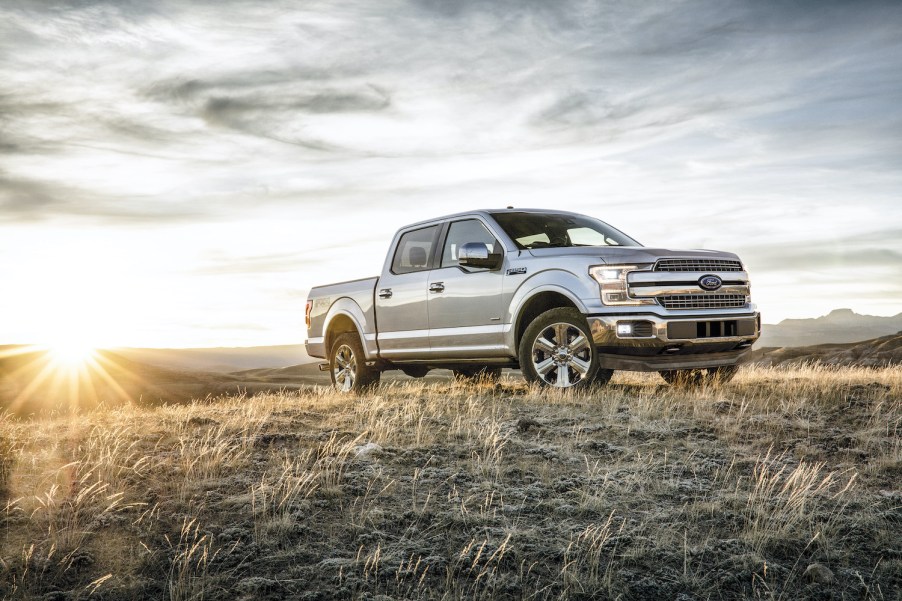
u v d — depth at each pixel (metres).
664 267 8.06
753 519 4.53
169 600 3.49
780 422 6.89
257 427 6.71
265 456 5.69
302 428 6.89
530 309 8.84
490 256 8.75
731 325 8.34
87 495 4.72
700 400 7.86
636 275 7.95
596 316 8.00
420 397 8.80
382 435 6.29
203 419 7.25
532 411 7.45
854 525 4.45
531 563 3.89
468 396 8.68
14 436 6.60
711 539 4.22
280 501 4.62
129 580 3.65
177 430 6.68
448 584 3.66
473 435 6.40
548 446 6.00
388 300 10.02
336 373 10.89
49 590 3.53
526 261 8.59
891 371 11.14
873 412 7.36
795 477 5.04
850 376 10.24
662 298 8.01
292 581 3.65
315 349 11.37
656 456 5.81
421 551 4.00
